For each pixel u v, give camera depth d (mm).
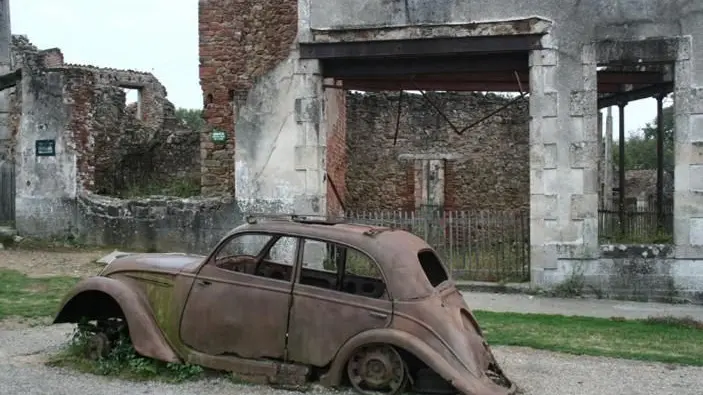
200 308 6156
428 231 13406
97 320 6996
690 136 11594
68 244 14664
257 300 6000
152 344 6199
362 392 5676
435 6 12352
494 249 13523
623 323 9672
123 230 14453
